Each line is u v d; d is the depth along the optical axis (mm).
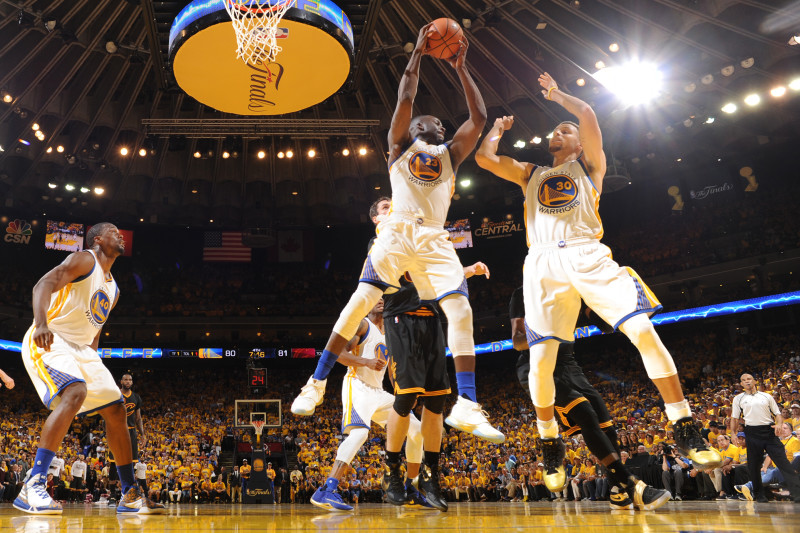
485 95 21172
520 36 18875
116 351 29969
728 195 27766
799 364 20328
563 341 3518
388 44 18625
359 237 34500
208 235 30656
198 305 32625
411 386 4219
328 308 33312
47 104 19906
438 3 17078
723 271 26156
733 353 24844
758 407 7160
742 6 16766
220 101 11906
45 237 28188
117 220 29125
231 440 25109
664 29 17484
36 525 2555
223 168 27406
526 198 3756
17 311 28547
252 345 31266
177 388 31297
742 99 20844
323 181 28969
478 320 31938
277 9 9273
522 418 23500
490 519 2832
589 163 3660
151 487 18172
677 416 3141
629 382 25672
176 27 10234
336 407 29516
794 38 16781
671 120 22469
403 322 4309
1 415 25250
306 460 21859
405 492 4680
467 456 20344
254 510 5539
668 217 29578
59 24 16375
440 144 4105
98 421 25219
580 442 13977
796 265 24781
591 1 17328
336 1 13305
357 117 22344
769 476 8445
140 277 32531
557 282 3480
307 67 10812
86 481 17641
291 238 33344
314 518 3234
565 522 2467
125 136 24078
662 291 28391
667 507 4602
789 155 25828
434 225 3938
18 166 24781
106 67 20047
